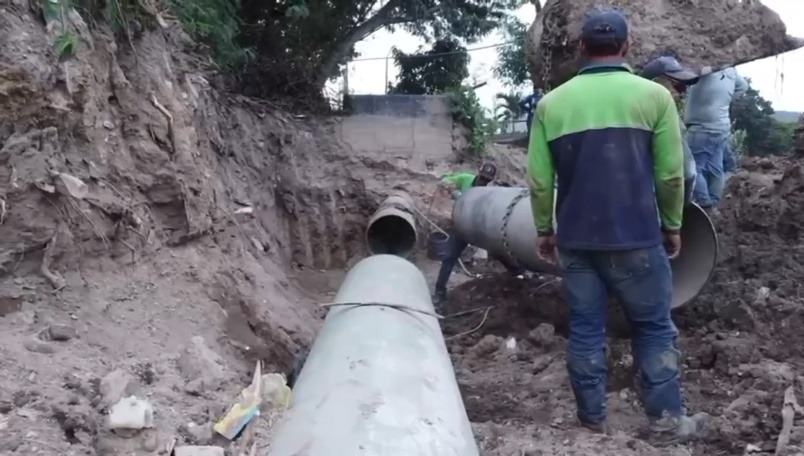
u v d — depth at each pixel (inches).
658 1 288.4
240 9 494.6
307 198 449.7
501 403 212.1
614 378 226.2
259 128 429.1
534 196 187.8
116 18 224.8
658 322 183.0
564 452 164.2
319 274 418.0
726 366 217.3
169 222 220.8
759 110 887.1
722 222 281.6
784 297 242.8
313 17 544.1
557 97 183.3
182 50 303.7
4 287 166.9
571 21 282.7
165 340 183.9
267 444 130.1
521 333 284.5
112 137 209.5
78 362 154.4
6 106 175.6
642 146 178.2
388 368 137.0
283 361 215.2
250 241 301.9
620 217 178.4
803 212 265.3
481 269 411.5
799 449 163.6
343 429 115.0
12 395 134.0
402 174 498.3
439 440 114.4
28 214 173.5
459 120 551.8
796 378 196.1
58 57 186.1
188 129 244.1
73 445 125.6
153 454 126.7
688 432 181.3
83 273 184.7
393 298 189.9
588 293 185.9
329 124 524.7
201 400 154.0
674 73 226.1
